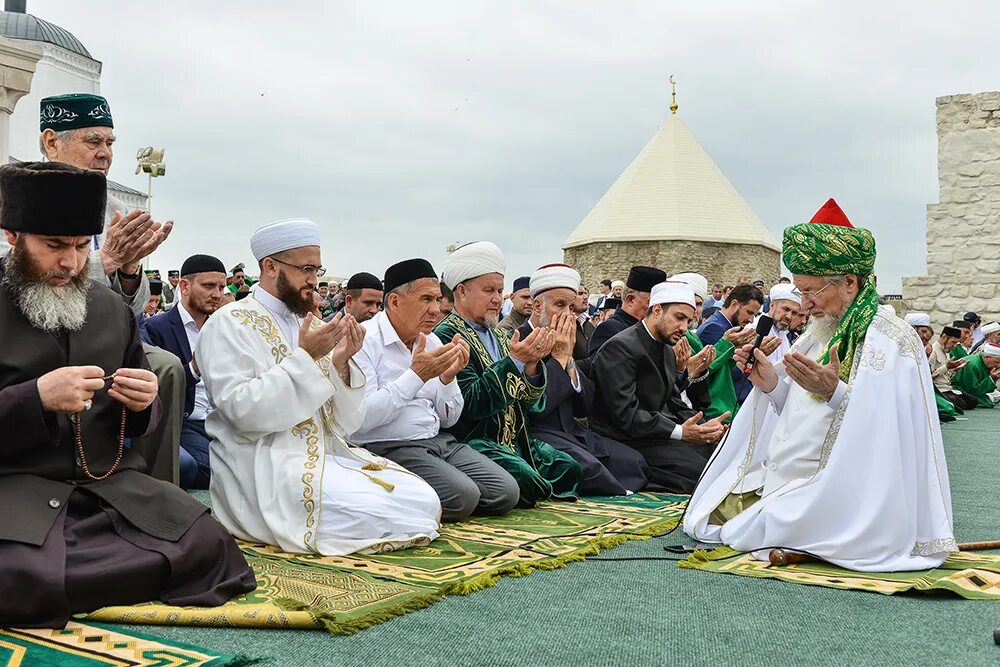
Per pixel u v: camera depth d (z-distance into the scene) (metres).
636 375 6.92
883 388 4.10
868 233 4.41
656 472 6.66
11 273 3.24
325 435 4.58
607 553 4.43
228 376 4.36
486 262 6.19
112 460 3.38
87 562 3.07
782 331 9.39
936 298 18.34
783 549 4.12
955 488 6.86
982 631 3.16
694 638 3.09
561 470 6.16
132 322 3.60
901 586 3.64
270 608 3.15
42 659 2.65
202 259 6.79
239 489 4.39
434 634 3.07
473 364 6.03
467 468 5.38
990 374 16.12
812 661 2.88
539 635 3.10
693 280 9.98
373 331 5.40
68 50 21.22
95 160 4.93
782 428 4.49
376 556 4.16
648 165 46.34
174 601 3.17
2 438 3.03
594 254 45.00
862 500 4.04
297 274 4.68
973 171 18.06
